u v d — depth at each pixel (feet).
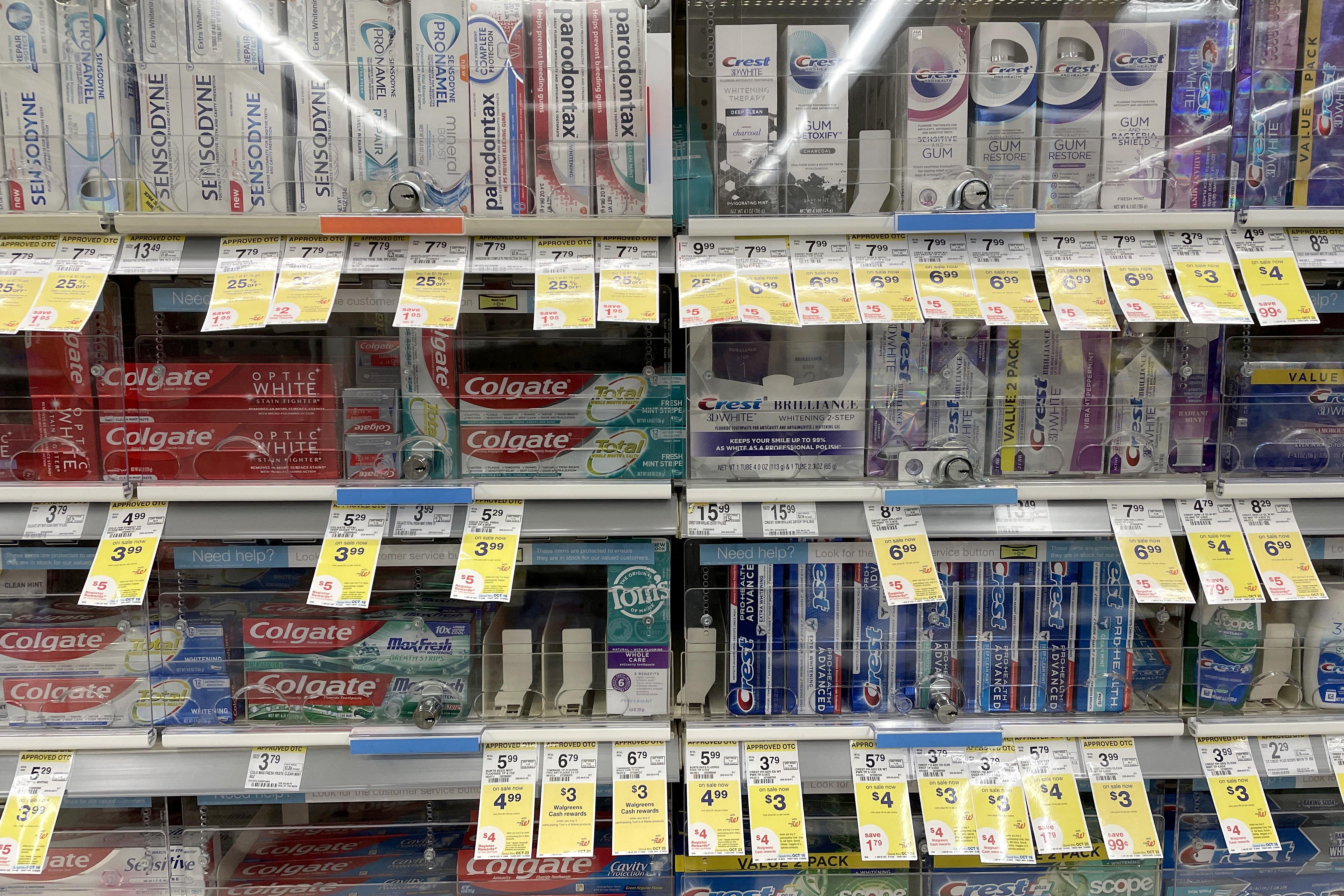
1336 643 5.25
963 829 4.86
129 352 5.30
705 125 5.15
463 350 5.13
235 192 4.75
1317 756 5.11
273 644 5.19
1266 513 5.06
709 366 5.06
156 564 5.12
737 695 5.26
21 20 4.61
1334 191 4.92
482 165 4.81
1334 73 4.88
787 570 5.24
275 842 5.75
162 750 5.07
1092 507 5.05
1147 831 4.88
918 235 4.90
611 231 4.78
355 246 4.77
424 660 5.22
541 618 5.44
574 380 5.06
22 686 5.11
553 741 5.05
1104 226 4.77
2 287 4.52
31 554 5.00
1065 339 5.09
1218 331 5.13
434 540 5.26
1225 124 4.94
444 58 4.73
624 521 4.94
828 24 5.29
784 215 4.86
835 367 5.09
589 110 4.82
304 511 4.95
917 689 5.33
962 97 4.82
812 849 5.48
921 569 4.77
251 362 5.08
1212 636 5.28
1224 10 4.88
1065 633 5.32
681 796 5.69
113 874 5.32
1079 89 4.90
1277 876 5.47
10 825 4.79
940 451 4.98
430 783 4.92
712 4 4.96
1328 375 5.16
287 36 4.73
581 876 5.41
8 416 4.93
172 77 4.68
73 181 4.70
